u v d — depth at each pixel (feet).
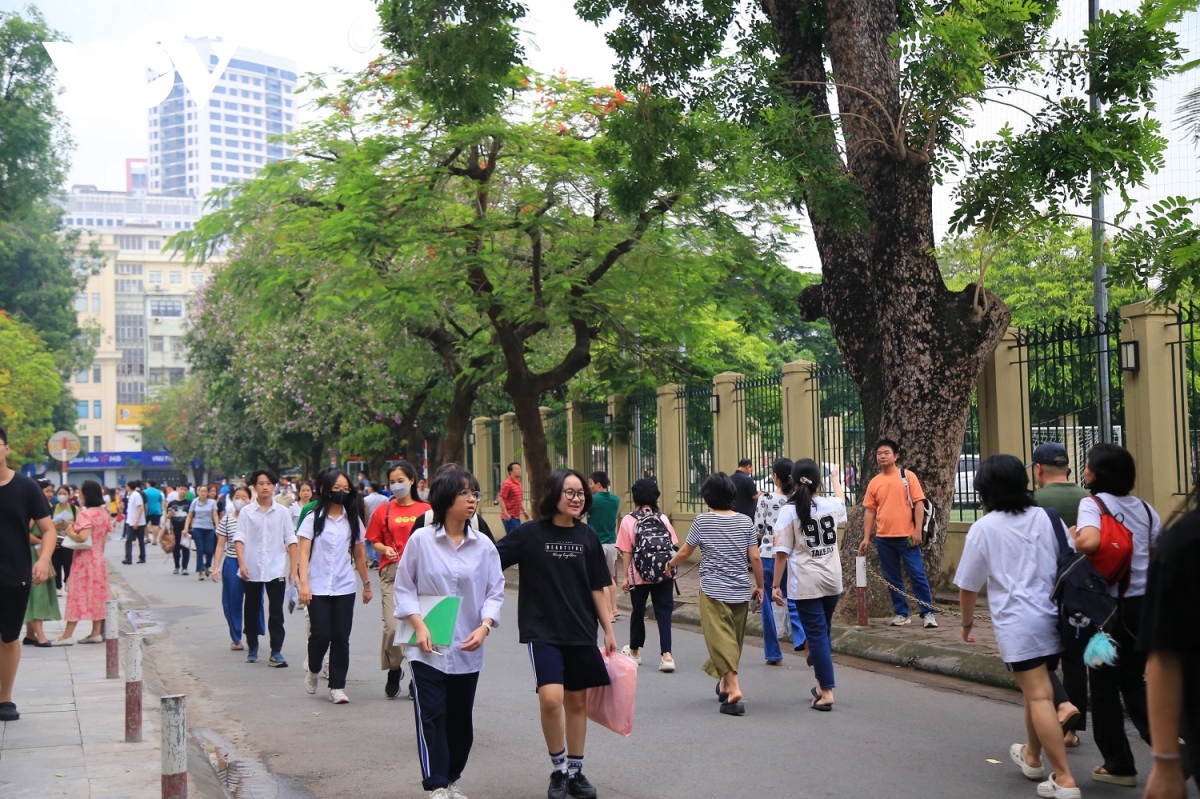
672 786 22.21
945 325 43.47
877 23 44.78
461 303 68.95
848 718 28.30
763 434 63.57
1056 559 20.72
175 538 90.12
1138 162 41.68
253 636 41.91
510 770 23.93
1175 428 39.83
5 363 149.79
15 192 131.75
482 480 108.47
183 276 426.10
